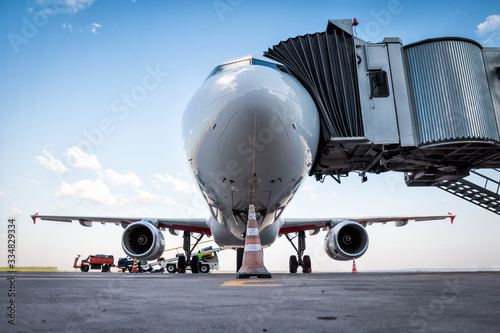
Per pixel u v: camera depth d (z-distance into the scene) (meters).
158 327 1.74
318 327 1.71
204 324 1.81
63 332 1.62
